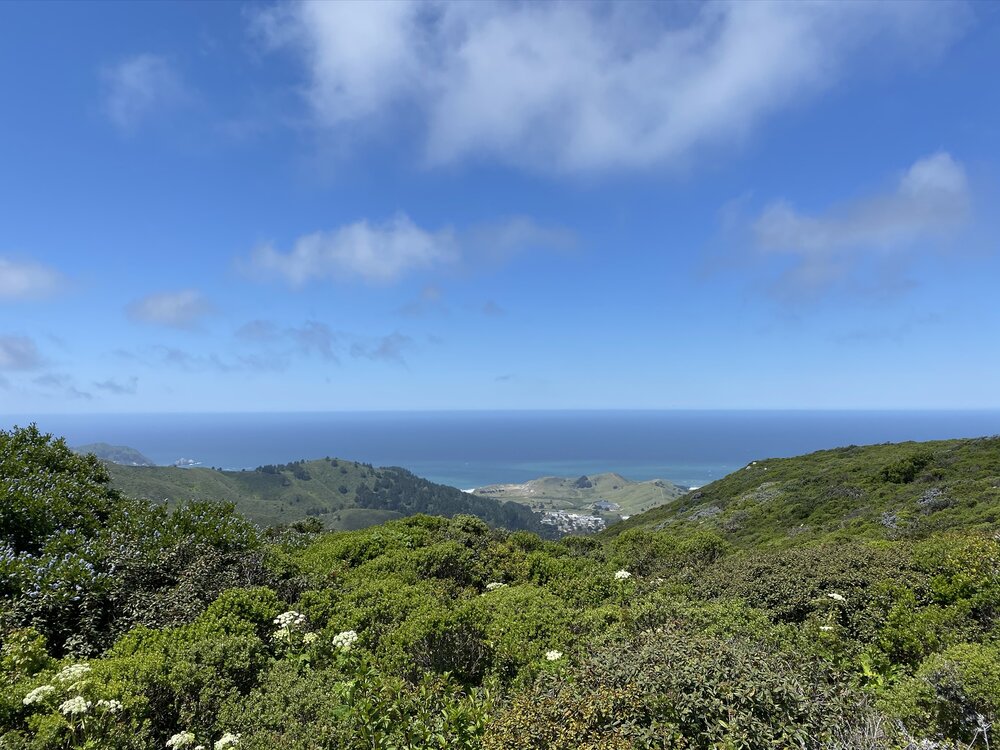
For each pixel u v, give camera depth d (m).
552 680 4.67
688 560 12.80
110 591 7.10
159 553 8.09
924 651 6.12
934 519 19.73
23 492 8.62
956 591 7.18
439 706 4.81
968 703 4.23
